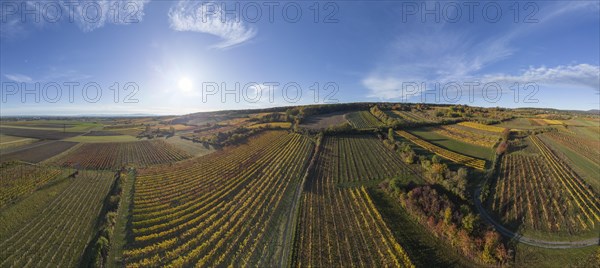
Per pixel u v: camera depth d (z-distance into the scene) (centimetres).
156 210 4888
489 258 3684
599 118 11688
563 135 8906
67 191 5578
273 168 7056
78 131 13225
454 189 5256
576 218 4600
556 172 6194
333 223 4509
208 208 4997
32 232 4128
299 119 12406
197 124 14162
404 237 4206
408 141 8862
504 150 7381
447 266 3675
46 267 3397
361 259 3709
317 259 3694
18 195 5291
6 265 3428
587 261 3716
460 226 4106
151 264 3516
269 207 5012
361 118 12750
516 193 5316
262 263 3603
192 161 7944
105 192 5553
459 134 9450
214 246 3906
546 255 3853
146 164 7731
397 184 5500
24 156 8431
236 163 7588
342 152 8144
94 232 4122
